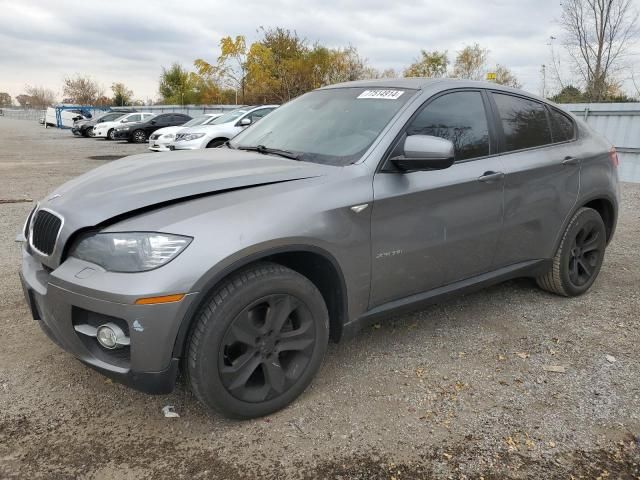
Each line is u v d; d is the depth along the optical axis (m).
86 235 2.54
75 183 3.06
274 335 2.72
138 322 2.34
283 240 2.59
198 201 2.58
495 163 3.62
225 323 2.51
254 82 33.94
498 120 3.77
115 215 2.48
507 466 2.46
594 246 4.52
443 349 3.58
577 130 4.47
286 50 35.09
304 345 2.85
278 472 2.41
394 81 3.68
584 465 2.47
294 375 2.85
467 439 2.65
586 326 3.96
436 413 2.86
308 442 2.61
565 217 4.19
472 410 2.89
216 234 2.45
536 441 2.63
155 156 3.55
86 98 76.50
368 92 3.63
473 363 3.40
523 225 3.85
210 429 2.71
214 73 34.44
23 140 27.47
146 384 2.46
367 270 3.01
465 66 38.31
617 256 5.77
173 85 49.94
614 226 4.78
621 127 12.13
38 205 3.08
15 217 7.35
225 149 3.73
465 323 3.99
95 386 3.06
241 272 2.59
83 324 2.56
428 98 3.38
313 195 2.77
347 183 2.90
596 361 3.43
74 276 2.46
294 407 2.89
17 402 2.89
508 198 3.69
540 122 4.12
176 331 2.40
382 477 2.39
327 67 34.47
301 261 2.92
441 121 3.41
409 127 3.23
